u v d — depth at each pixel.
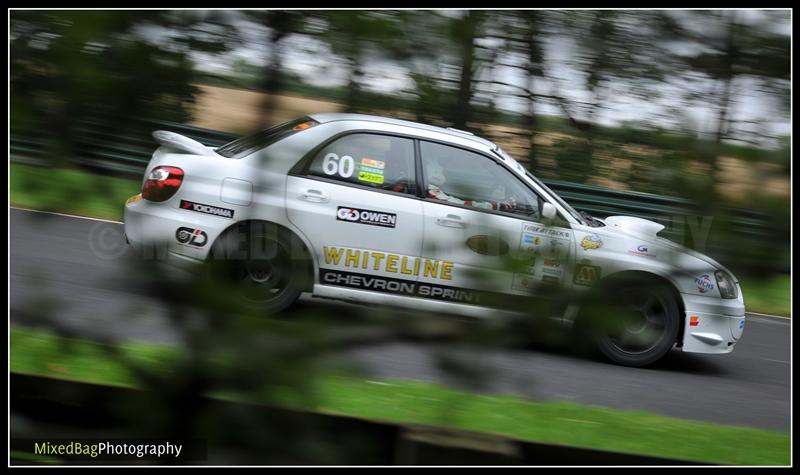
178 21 2.21
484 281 2.48
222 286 2.56
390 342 2.60
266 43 2.22
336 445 2.72
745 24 2.24
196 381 2.52
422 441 4.46
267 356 2.47
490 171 8.38
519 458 4.57
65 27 2.12
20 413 4.52
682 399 7.73
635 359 8.52
